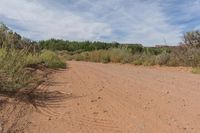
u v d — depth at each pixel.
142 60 26.70
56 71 15.30
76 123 6.02
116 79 12.98
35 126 5.73
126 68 20.91
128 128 5.79
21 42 14.37
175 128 5.83
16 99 7.37
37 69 13.88
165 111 7.09
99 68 19.73
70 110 6.98
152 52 32.16
